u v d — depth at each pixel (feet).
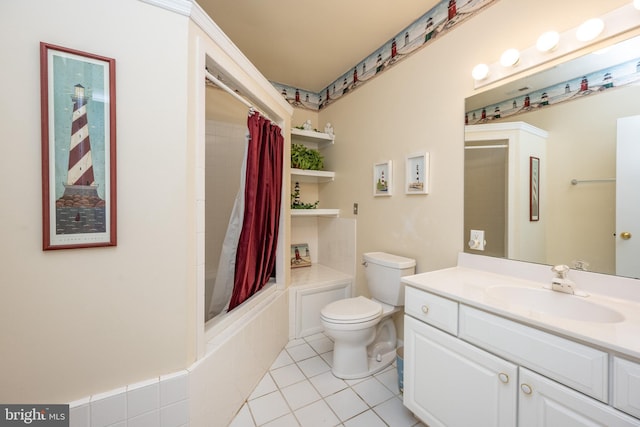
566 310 3.67
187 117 3.78
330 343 7.37
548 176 4.22
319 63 8.29
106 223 3.28
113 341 3.36
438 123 5.88
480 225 5.11
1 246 2.86
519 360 3.09
